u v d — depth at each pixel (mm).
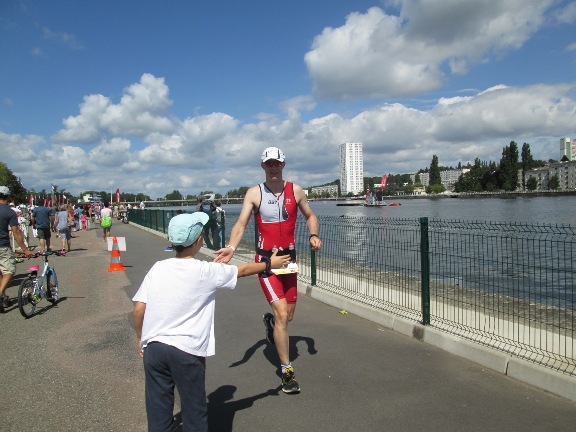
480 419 3855
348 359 5348
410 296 6891
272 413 4090
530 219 39500
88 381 4945
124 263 14367
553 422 3771
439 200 159500
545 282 5262
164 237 24562
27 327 7133
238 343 6113
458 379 4680
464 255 5883
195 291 3105
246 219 4547
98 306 8484
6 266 8188
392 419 3910
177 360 2986
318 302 8289
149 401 3062
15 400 4492
